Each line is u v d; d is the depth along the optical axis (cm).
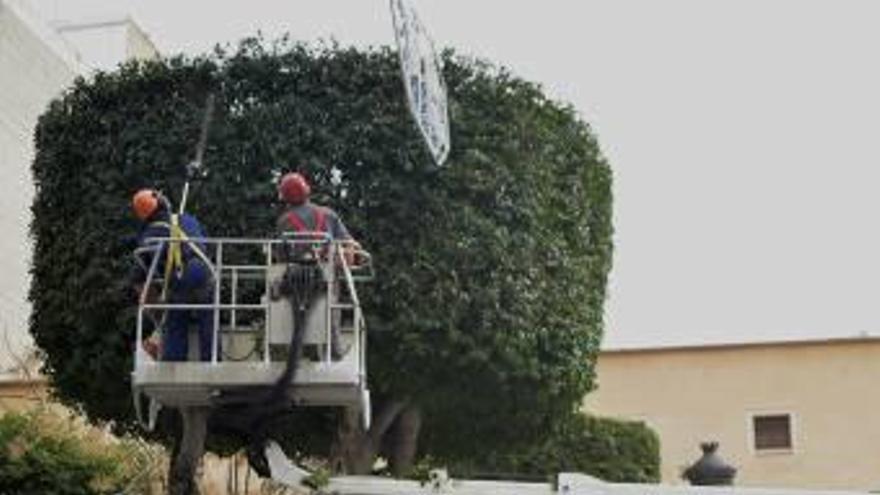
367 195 1323
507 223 1355
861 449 2556
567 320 1393
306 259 987
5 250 2722
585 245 1466
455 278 1311
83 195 1375
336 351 1005
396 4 1120
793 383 2612
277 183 1322
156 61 1405
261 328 1030
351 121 1344
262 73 1373
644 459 2128
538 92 1443
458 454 1507
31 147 2834
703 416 2612
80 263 1355
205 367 990
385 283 1298
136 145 1362
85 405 1419
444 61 1399
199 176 1325
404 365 1304
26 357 2386
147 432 1442
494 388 1338
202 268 1024
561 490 993
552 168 1428
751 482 2564
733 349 2647
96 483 1332
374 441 1385
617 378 2650
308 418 1406
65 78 2961
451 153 1352
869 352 2611
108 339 1327
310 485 1013
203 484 1596
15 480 1274
